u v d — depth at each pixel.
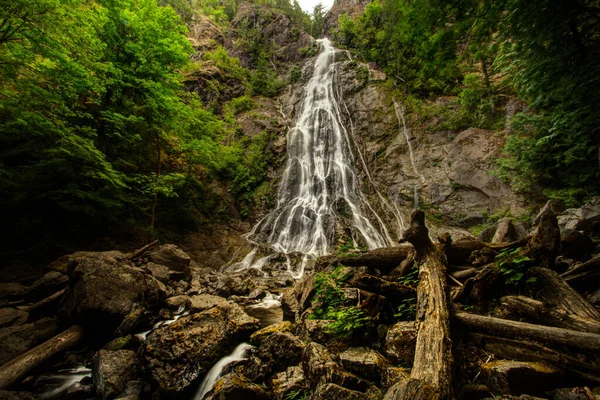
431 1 3.82
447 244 4.87
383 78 22.38
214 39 34.34
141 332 5.76
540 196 10.98
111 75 11.33
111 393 3.83
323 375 3.04
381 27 24.66
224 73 26.83
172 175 13.00
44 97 8.17
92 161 9.48
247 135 21.59
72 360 4.82
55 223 9.99
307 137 22.11
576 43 5.57
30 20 6.94
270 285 10.07
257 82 26.97
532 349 2.68
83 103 11.73
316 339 4.00
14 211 9.15
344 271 5.48
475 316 3.15
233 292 8.94
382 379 2.85
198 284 9.44
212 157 15.70
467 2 3.81
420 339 2.69
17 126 8.60
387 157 18.22
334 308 4.54
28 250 8.91
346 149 20.09
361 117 20.91
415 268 4.76
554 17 4.96
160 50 12.08
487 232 7.10
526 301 3.12
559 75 6.36
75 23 7.77
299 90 26.25
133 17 11.57
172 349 4.31
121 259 8.66
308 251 14.77
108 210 10.85
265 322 6.23
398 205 16.03
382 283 4.04
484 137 14.52
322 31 37.66
